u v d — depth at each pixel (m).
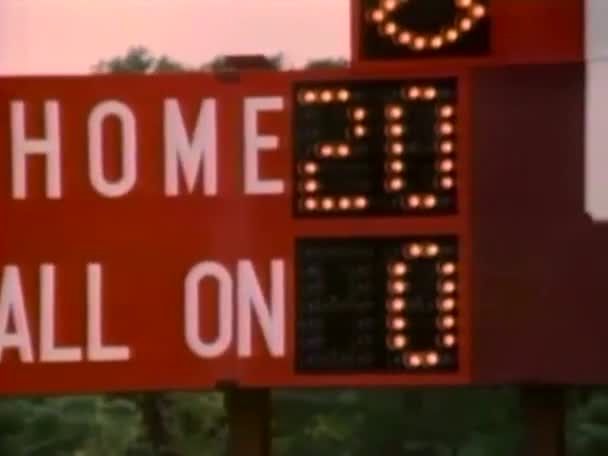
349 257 19.28
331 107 19.34
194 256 19.55
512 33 19.34
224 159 19.53
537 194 19.20
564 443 19.62
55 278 19.66
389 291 19.19
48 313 19.64
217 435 55.75
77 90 19.69
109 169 19.67
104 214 19.66
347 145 19.31
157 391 19.67
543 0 19.31
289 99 19.44
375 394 49.53
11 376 19.64
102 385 19.58
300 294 19.33
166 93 19.62
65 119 19.69
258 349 19.39
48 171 19.69
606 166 19.17
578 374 19.11
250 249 19.44
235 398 19.81
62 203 19.67
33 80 19.73
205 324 19.50
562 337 19.12
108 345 19.58
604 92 19.22
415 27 19.34
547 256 19.17
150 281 19.58
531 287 19.17
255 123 19.47
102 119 19.67
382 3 19.33
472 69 19.27
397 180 19.23
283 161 19.42
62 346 19.62
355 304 19.22
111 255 19.62
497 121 19.23
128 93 19.66
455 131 19.23
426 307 19.17
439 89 19.27
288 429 53.50
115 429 53.12
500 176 19.22
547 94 19.23
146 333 19.56
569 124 19.22
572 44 19.28
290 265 19.36
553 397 19.39
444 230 19.20
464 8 19.31
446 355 19.12
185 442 55.31
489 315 19.16
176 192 19.58
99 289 19.62
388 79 19.30
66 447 44.12
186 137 19.58
